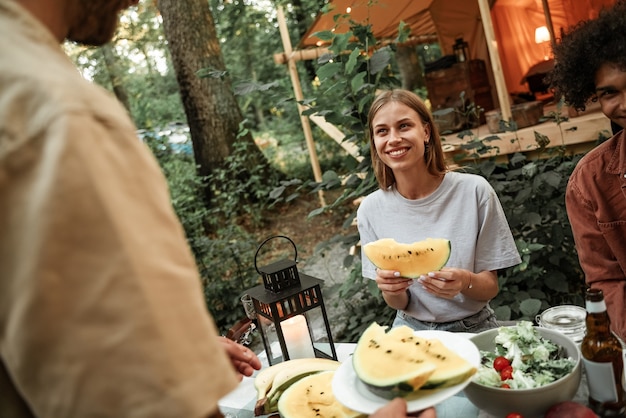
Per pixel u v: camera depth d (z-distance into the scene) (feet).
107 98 2.34
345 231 21.11
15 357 2.05
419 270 5.69
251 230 23.41
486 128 17.39
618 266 5.39
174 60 24.68
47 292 1.98
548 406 3.54
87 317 2.01
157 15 34.30
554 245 10.07
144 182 2.24
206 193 24.68
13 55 2.20
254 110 40.91
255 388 4.82
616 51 4.69
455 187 6.68
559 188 10.23
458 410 4.17
